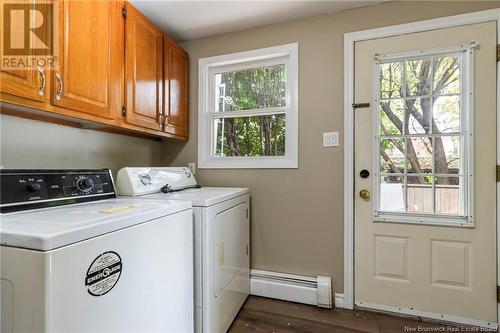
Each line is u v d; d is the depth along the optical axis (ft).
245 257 6.20
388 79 5.76
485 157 5.07
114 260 2.60
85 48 4.13
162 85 6.17
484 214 5.08
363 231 5.83
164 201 4.01
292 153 6.41
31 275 2.03
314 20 6.25
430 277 5.38
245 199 6.25
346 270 5.92
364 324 5.26
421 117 5.55
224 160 7.18
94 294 2.38
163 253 3.37
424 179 5.51
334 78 6.08
